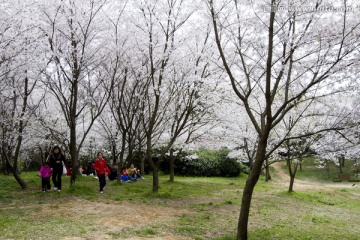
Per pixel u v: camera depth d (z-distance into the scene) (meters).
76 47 13.25
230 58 12.23
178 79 15.16
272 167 40.25
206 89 15.23
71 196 12.78
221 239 7.70
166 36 13.46
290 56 8.01
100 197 12.90
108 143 23.23
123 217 9.53
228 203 12.95
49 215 9.43
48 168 13.77
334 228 10.55
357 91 8.35
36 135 18.72
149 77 14.38
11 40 10.70
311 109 15.24
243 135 21.42
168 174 28.72
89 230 7.91
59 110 21.03
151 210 10.82
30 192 13.65
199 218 9.99
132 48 14.52
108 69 15.91
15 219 8.85
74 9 12.74
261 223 10.24
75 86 14.00
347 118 8.55
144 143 19.70
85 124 23.27
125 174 20.12
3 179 17.44
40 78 14.55
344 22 7.07
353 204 16.36
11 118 14.46
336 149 8.65
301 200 16.20
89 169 23.62
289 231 9.41
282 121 18.80
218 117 18.50
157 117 16.08
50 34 13.00
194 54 14.82
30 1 11.30
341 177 31.97
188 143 18.97
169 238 7.70
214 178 27.53
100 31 14.21
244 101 8.09
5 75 12.05
